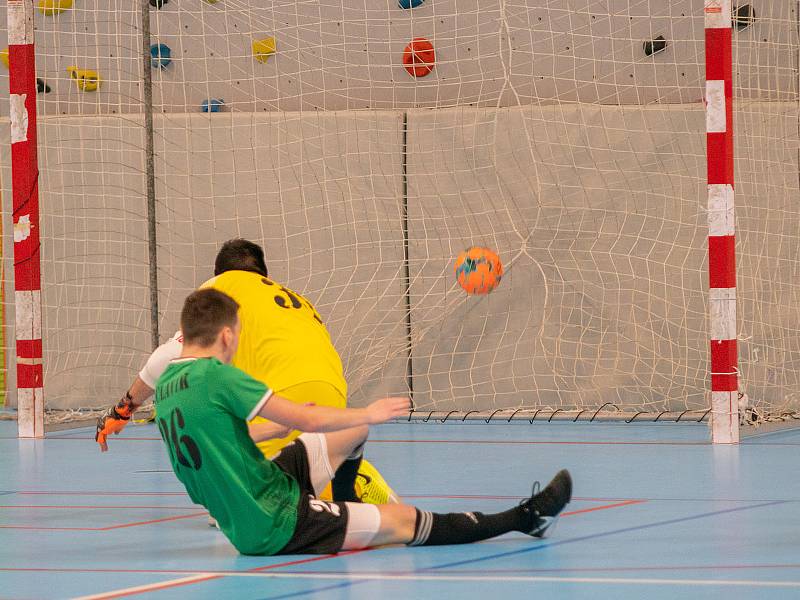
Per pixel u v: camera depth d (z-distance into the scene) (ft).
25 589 18.81
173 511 27.55
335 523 21.18
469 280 40.19
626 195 48.73
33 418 43.52
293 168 51.34
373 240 50.75
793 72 47.01
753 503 27.20
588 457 36.27
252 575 19.58
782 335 47.50
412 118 50.29
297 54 52.31
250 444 20.89
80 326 53.11
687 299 48.39
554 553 21.21
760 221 47.67
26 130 42.83
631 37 49.57
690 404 48.42
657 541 22.40
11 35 42.60
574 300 49.26
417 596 17.66
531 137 49.34
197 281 52.19
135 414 49.44
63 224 53.01
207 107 52.90
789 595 17.37
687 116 48.16
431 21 51.34
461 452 37.99
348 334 50.90
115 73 53.47
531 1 50.42
